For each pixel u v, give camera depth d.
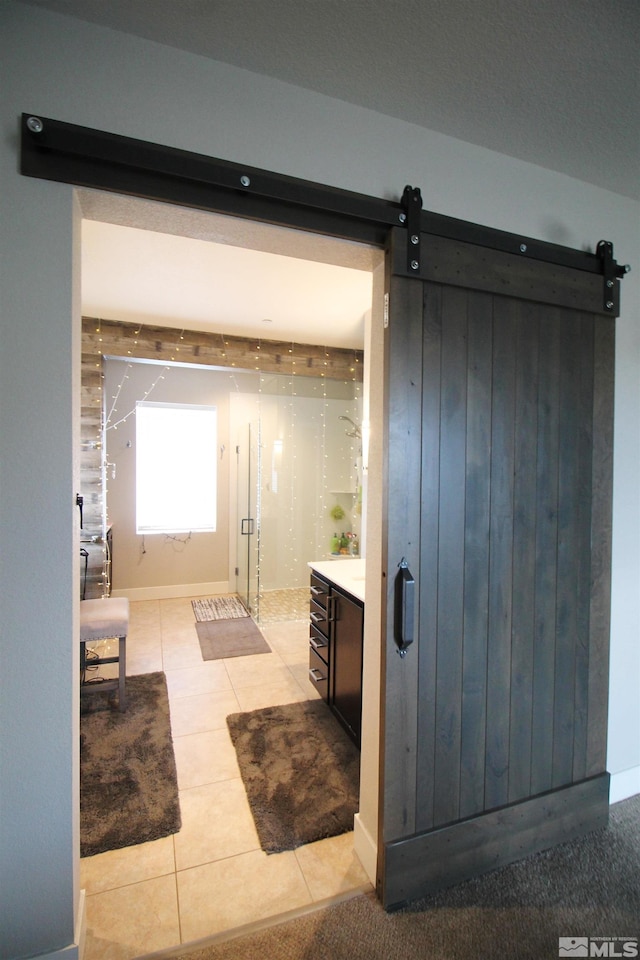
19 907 1.16
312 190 1.32
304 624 4.17
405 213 1.43
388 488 1.42
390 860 1.44
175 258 2.66
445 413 1.50
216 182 1.22
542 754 1.70
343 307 3.51
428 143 1.52
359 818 1.67
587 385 1.75
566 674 1.74
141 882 1.54
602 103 1.41
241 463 5.02
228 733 2.42
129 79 1.17
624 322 1.91
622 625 1.93
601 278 1.75
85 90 1.14
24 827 1.15
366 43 1.19
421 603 1.47
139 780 2.04
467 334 1.53
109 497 4.66
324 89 1.35
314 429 4.85
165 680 3.03
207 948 1.33
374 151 1.43
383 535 1.46
